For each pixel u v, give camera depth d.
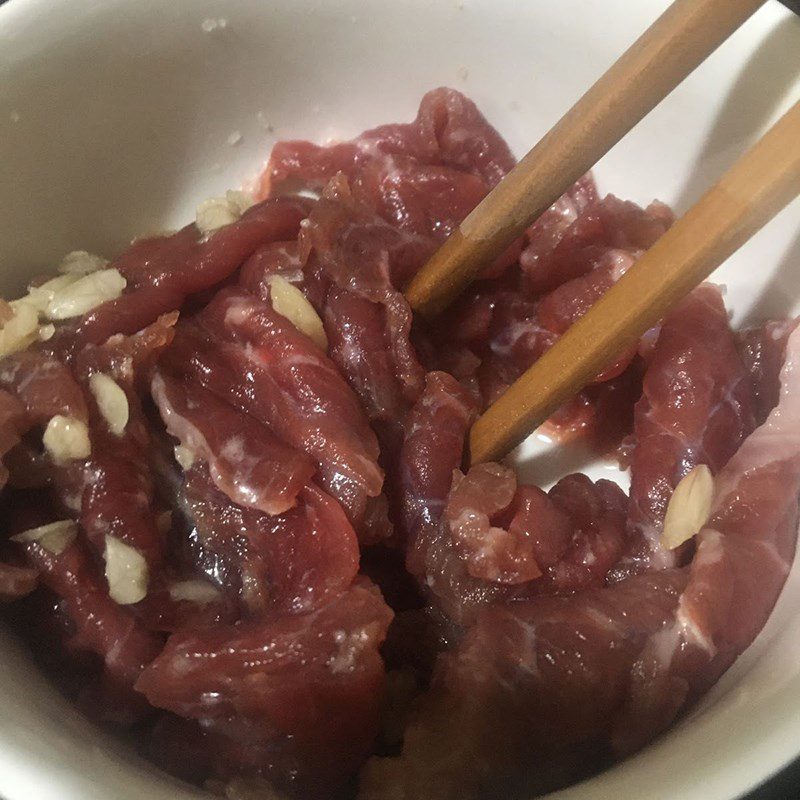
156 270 0.11
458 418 0.11
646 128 0.12
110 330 0.11
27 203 0.12
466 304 0.12
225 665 0.09
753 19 0.10
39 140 0.11
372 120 0.13
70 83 0.11
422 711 0.10
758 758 0.07
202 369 0.11
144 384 0.11
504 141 0.13
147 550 0.10
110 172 0.12
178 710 0.09
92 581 0.10
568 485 0.11
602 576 0.10
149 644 0.10
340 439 0.10
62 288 0.11
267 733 0.09
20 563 0.10
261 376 0.11
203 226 0.12
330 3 0.12
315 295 0.11
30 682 0.09
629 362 0.11
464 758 0.09
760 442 0.10
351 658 0.09
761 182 0.08
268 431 0.11
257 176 0.13
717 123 0.11
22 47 0.11
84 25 0.11
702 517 0.10
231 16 0.12
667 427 0.11
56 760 0.08
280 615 0.10
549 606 0.10
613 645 0.09
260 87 0.13
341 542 0.10
